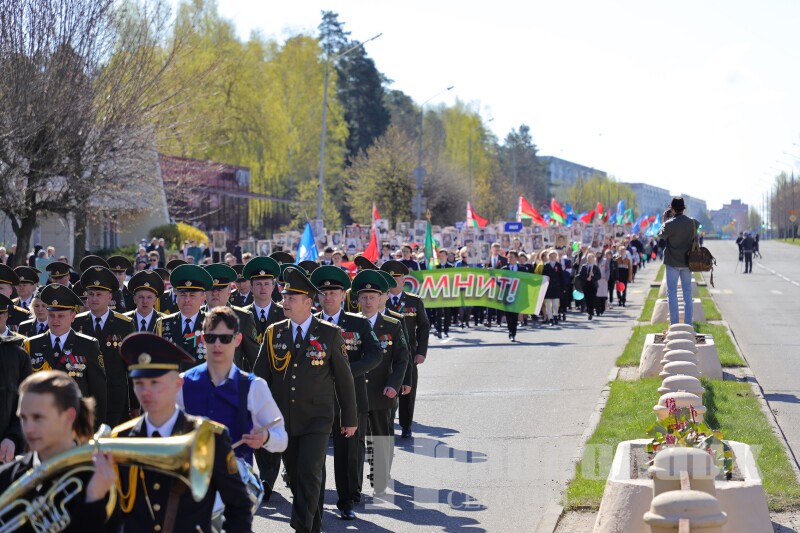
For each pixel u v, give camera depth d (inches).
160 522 173.9
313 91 2755.9
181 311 391.2
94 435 177.6
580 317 1216.8
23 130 902.4
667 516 223.1
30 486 158.2
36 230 1609.3
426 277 924.6
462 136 4057.6
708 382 559.8
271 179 2456.9
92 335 387.2
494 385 639.1
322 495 313.1
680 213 629.6
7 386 292.7
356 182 2672.2
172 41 1326.3
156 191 1139.3
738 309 1214.9
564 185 7007.9
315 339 307.0
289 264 586.6
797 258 2960.1
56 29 938.1
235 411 227.3
